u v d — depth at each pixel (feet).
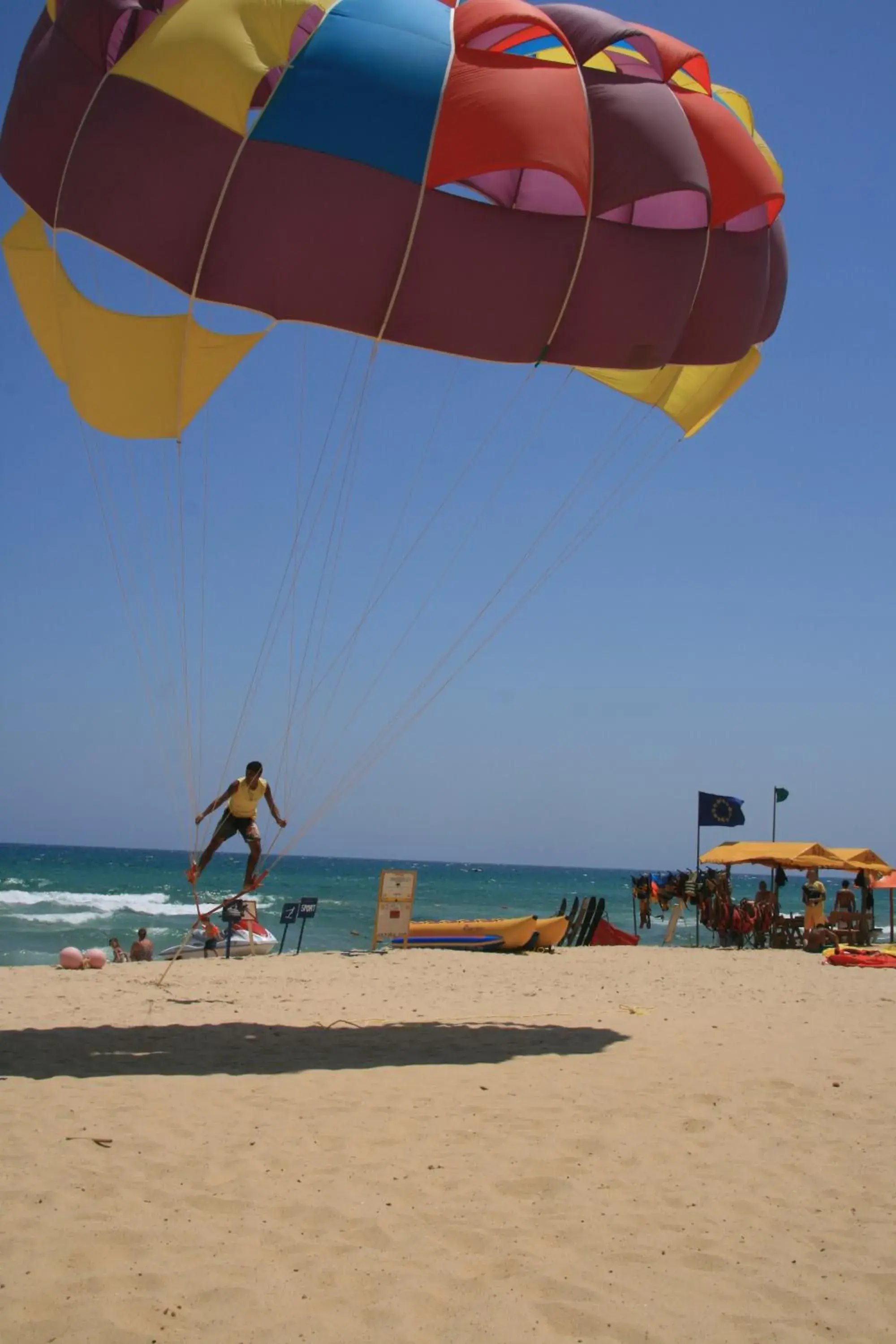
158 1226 16.44
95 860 441.27
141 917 151.84
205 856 36.83
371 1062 28.71
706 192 31.68
